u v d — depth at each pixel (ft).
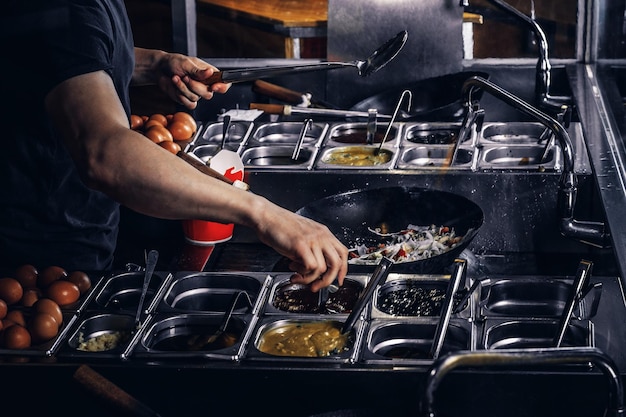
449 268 7.12
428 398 3.80
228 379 5.23
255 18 13.07
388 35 10.87
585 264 5.43
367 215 7.68
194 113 10.89
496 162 8.70
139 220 7.78
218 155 7.63
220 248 7.67
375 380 5.16
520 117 10.92
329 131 9.50
